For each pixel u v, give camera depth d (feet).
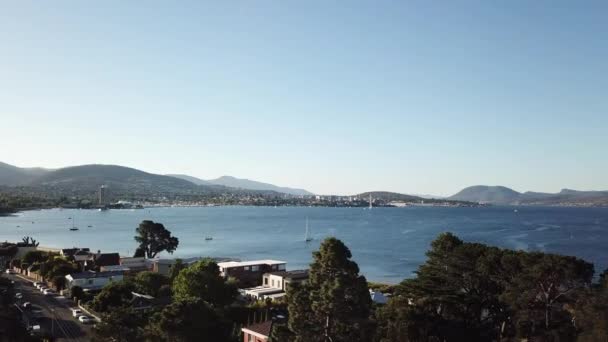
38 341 212.84
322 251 157.89
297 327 152.05
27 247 583.17
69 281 361.51
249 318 250.16
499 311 197.06
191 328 177.58
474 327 186.80
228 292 280.10
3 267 497.05
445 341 177.99
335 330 151.74
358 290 151.53
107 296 284.82
